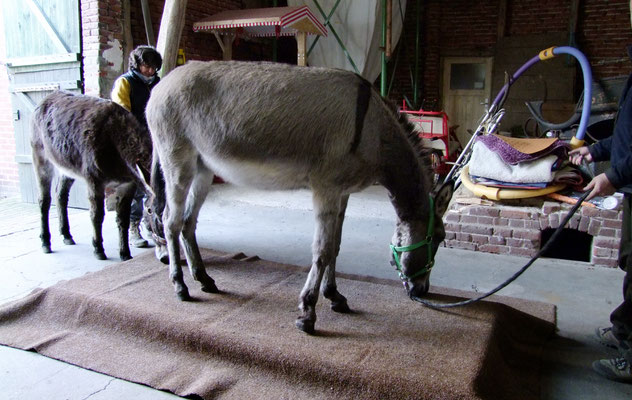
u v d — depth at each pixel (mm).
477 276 3658
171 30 4309
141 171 3346
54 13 5531
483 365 2115
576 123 4742
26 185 6172
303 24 6723
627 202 2285
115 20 5562
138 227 4363
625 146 2156
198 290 2941
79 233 4688
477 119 9953
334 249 2666
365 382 2025
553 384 2283
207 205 5938
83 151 3578
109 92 5574
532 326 2740
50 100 3957
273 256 4070
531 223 4055
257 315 2598
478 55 9609
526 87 8938
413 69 10016
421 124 7676
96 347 2482
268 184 2545
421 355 2188
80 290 2865
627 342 2275
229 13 7082
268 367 2213
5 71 6441
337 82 2354
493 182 4238
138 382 2203
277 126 2334
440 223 2576
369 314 2656
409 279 2596
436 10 9648
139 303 2689
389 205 5992
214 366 2295
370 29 7578
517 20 9156
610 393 2213
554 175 4066
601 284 3506
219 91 2453
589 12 8500
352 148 2293
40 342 2506
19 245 4293
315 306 2617
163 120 2588
